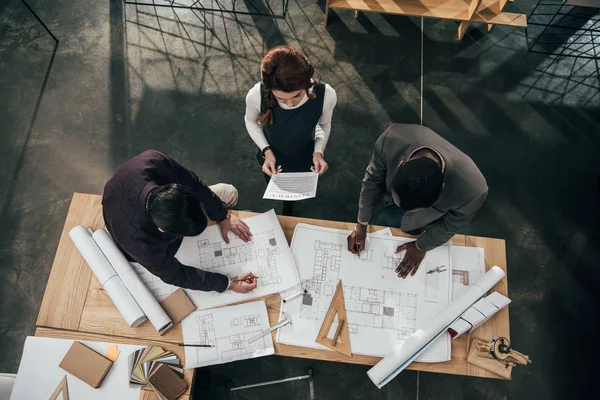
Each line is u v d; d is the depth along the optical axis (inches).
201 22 136.5
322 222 78.6
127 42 133.5
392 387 104.3
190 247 75.2
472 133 126.7
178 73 130.5
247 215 78.2
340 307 72.7
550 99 130.9
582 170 123.7
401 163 59.2
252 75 131.3
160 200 52.6
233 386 103.3
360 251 76.2
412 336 70.2
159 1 137.5
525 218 118.8
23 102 126.6
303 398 103.5
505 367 69.4
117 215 59.9
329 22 137.6
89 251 72.8
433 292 74.0
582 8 140.3
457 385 104.6
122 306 69.9
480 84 132.0
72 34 134.0
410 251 74.4
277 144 87.7
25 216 116.4
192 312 72.1
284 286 73.5
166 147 123.3
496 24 131.0
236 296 72.8
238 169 122.0
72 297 72.6
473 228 117.6
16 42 132.6
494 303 71.0
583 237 117.4
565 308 111.2
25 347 69.1
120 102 127.1
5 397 77.7
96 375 67.4
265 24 136.9
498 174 122.7
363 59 133.8
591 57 135.4
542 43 136.7
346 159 123.6
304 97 74.7
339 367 105.4
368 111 128.3
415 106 129.2
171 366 68.7
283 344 71.3
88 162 121.6
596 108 130.6
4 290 109.9
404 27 137.5
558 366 106.6
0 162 120.7
